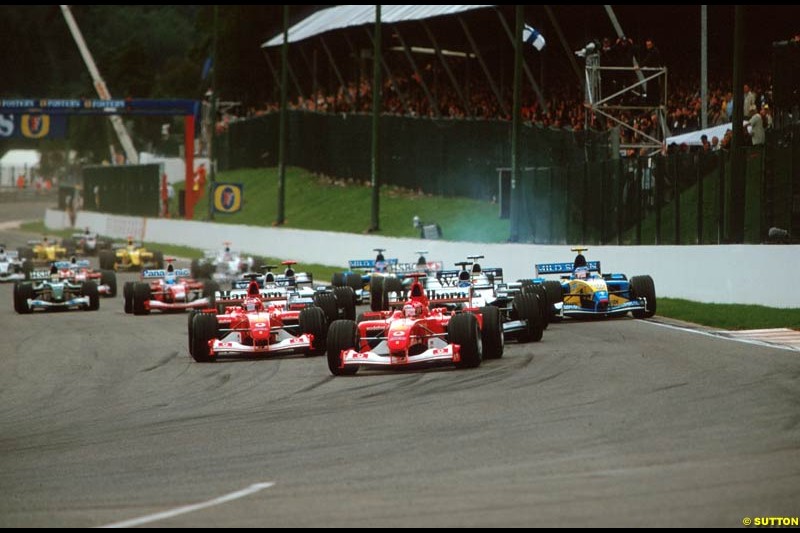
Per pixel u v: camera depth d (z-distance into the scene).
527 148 150.00
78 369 69.69
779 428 39.53
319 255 169.00
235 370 65.12
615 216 113.56
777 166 87.31
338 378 59.12
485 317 62.41
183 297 109.38
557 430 40.84
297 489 33.38
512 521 28.11
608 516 28.25
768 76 133.75
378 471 35.34
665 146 123.06
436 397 50.28
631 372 55.50
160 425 47.59
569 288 87.44
